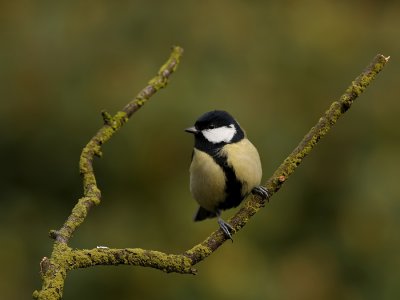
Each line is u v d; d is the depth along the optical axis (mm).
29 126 12094
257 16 13117
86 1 12820
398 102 12992
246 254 11555
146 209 11688
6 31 12594
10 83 12227
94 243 11461
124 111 4879
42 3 12844
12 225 11930
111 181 11711
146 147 11562
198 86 11977
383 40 13422
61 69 12234
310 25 13109
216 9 12961
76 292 11094
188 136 11625
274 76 12570
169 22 12719
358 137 12781
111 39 12484
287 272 11922
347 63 12984
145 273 11250
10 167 12172
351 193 12289
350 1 13734
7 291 11383
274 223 11969
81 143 11906
